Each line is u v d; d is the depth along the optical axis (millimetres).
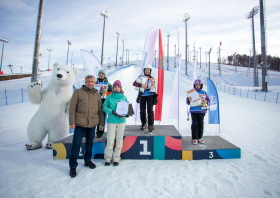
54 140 3998
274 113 9430
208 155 3318
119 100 3012
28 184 2379
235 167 2928
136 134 3404
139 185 2352
